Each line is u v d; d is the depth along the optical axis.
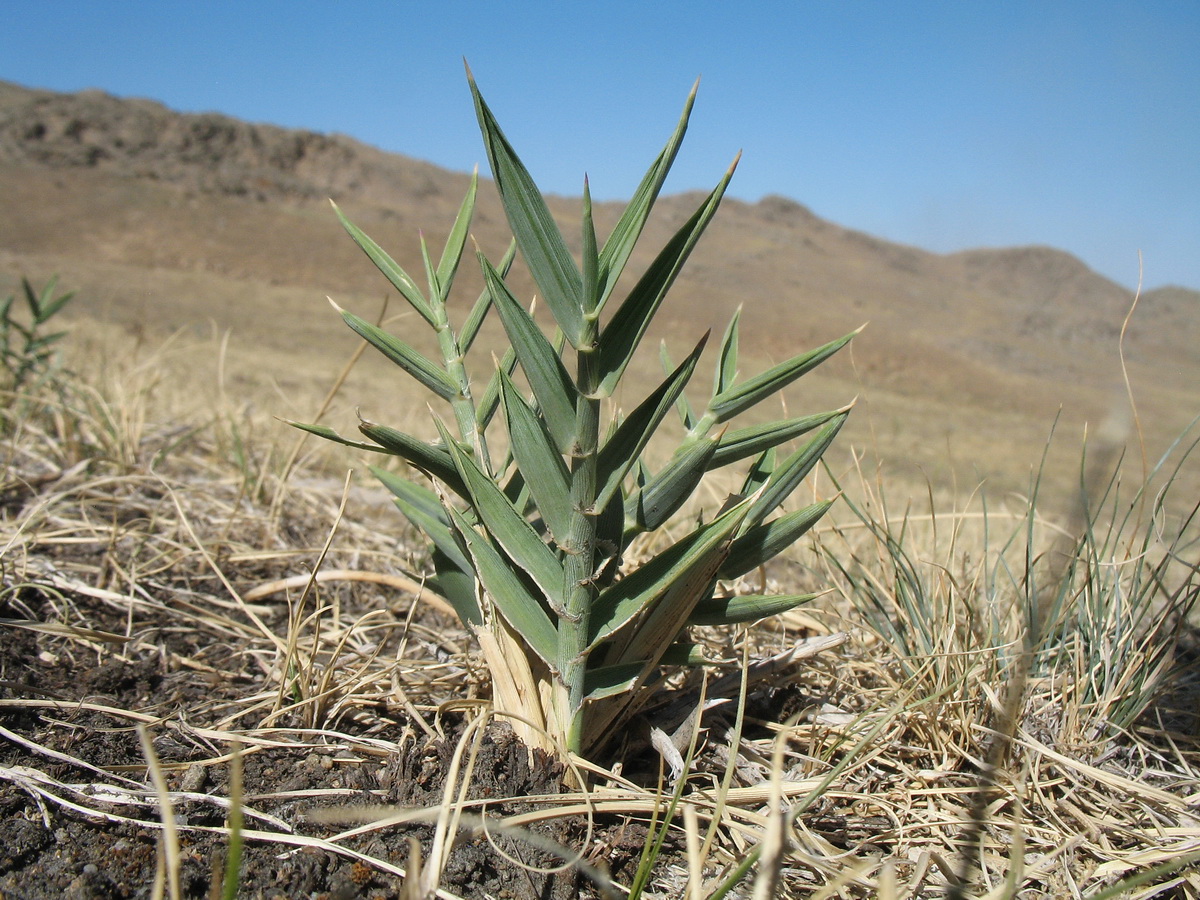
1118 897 0.17
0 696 0.22
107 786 0.18
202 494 0.38
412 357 0.19
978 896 0.17
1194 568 0.23
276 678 0.24
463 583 0.20
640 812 0.18
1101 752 0.22
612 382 0.16
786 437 0.18
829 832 0.19
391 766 0.19
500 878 0.17
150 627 0.27
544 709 0.19
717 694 0.22
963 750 0.21
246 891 0.16
